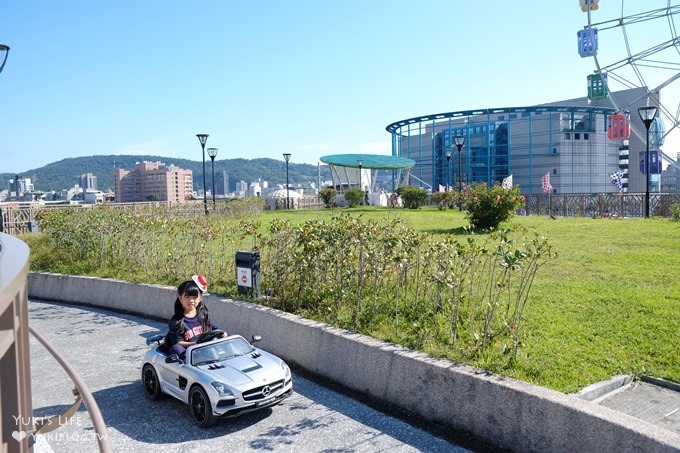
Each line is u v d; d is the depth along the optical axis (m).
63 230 17.77
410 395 6.97
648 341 7.36
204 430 6.69
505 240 8.34
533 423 5.58
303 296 10.40
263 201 39.94
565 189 77.88
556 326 8.12
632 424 4.86
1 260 2.26
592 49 53.12
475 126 84.81
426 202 45.72
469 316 8.48
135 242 15.69
